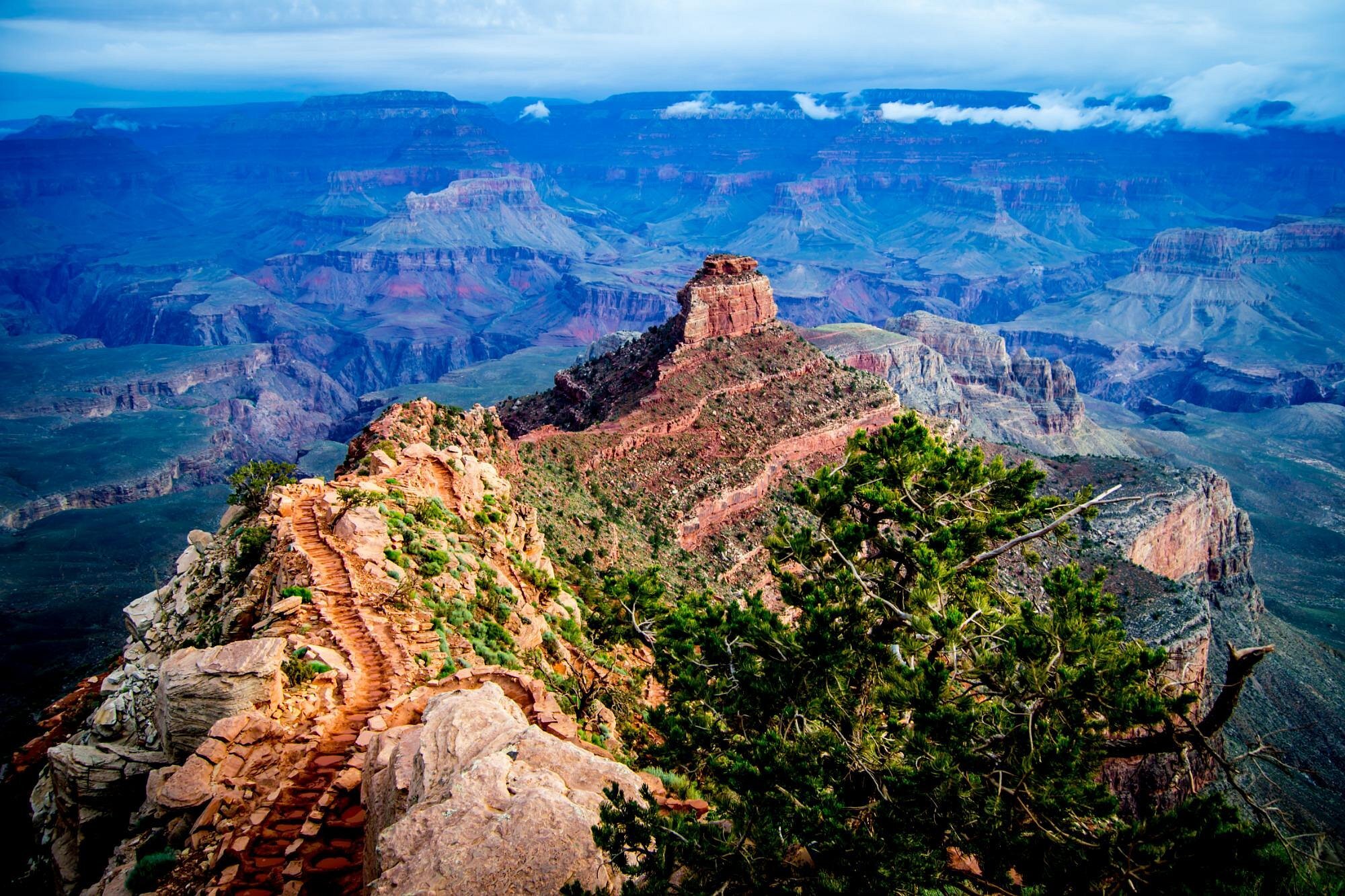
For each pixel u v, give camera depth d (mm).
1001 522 36969
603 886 20312
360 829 23469
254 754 26234
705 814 27578
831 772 27844
